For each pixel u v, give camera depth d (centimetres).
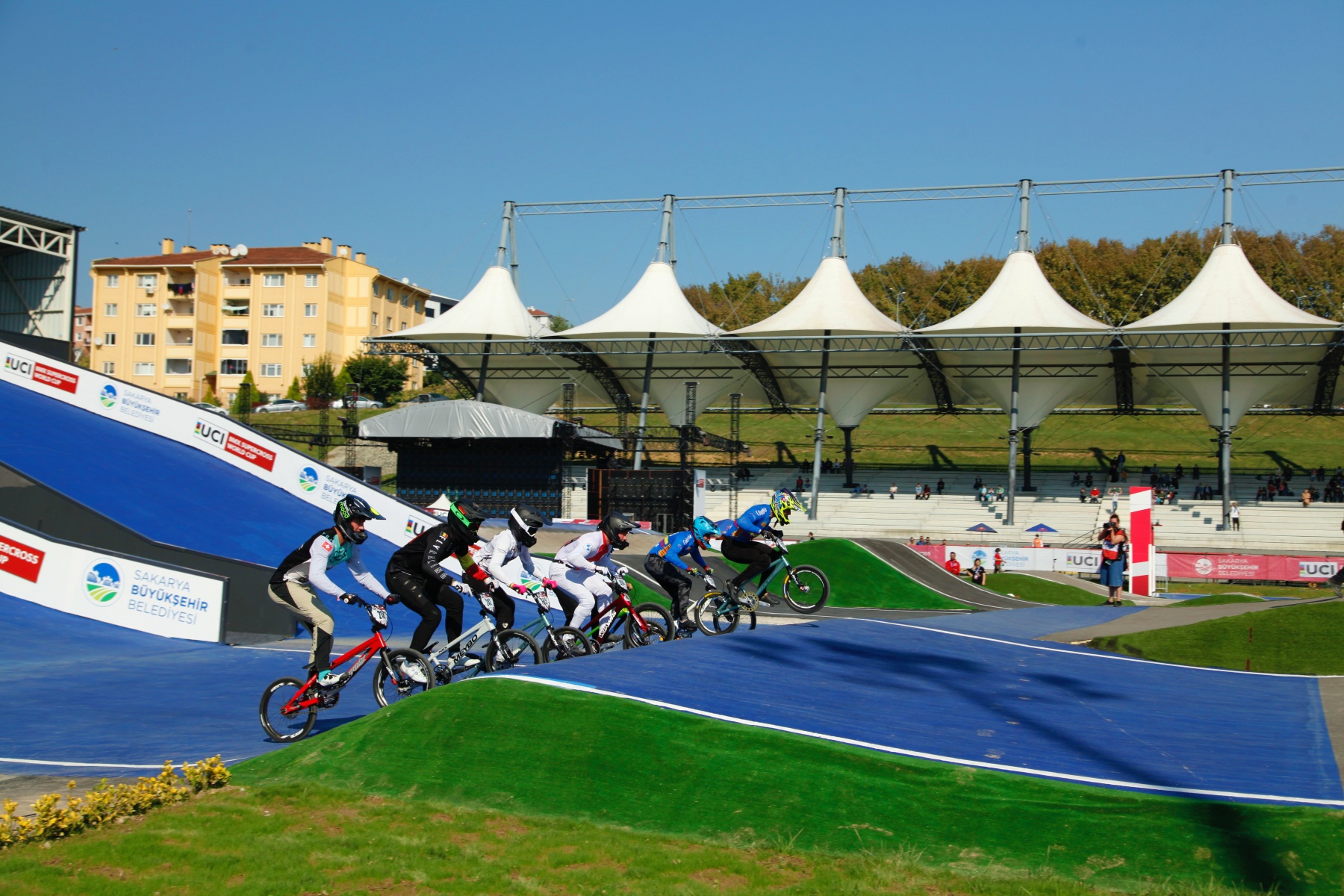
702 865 604
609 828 659
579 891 559
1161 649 1497
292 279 9975
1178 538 5322
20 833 598
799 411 7031
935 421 8456
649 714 809
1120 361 6075
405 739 765
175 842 604
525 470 5238
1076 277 9462
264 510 2728
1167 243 9238
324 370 9262
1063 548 4281
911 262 10681
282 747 857
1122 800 704
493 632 1041
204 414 3198
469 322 6228
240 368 10019
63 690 1162
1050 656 1382
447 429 5191
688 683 948
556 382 6800
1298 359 5644
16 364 3609
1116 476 6275
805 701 946
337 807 679
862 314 5794
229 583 1583
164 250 10456
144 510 2477
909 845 639
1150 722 989
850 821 668
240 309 10006
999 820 671
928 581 3262
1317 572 3938
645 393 6006
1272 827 653
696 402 6744
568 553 1155
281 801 687
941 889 579
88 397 3450
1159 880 593
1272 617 1532
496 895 552
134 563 1608
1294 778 788
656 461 7406
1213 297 5231
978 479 6306
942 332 5534
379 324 10569
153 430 3309
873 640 1341
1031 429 6281
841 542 3212
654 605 1251
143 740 938
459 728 775
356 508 910
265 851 594
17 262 5350
